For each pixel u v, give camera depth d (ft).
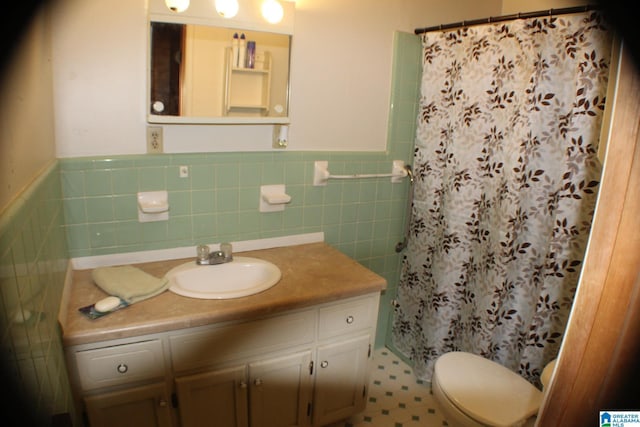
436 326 7.31
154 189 5.65
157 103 5.24
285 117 6.08
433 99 7.02
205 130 5.84
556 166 5.58
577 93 5.03
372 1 6.56
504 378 5.66
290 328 5.26
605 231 1.84
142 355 4.53
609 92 4.70
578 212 5.28
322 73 6.46
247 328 4.98
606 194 1.83
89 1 4.85
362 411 6.40
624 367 1.80
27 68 3.32
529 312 6.18
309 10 6.14
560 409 2.15
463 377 5.66
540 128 5.60
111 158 5.31
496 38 5.97
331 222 7.13
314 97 6.49
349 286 5.49
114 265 5.65
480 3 7.62
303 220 6.86
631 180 1.71
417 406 7.02
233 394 5.18
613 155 1.80
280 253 6.49
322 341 5.58
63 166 5.07
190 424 5.02
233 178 6.12
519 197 5.86
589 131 5.03
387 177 7.44
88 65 4.99
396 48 6.91
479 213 6.61
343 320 5.64
